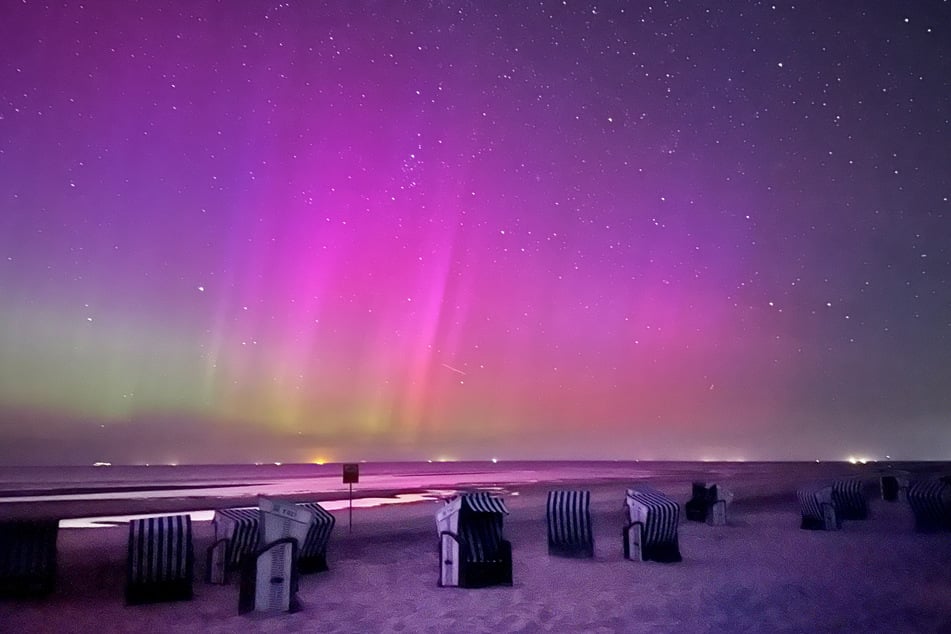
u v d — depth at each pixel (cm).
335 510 3109
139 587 1272
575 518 1809
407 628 1085
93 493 5034
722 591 1363
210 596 1334
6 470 17488
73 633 1071
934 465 14425
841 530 2409
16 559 1333
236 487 5897
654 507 1753
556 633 1049
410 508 3222
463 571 1419
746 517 2864
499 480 6912
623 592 1357
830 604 1247
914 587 1410
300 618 1154
